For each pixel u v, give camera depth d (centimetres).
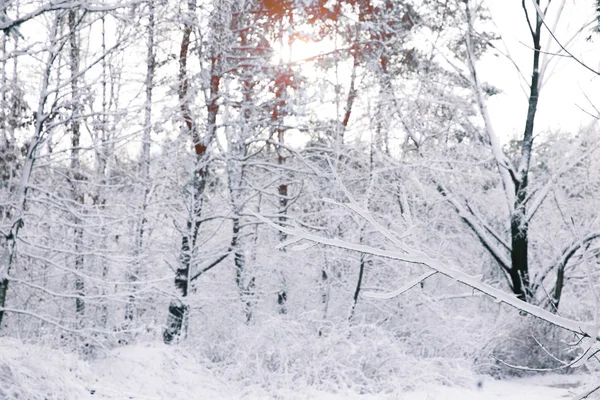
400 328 1470
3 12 1009
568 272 1622
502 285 1659
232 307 1575
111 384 976
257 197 1961
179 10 1209
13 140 1114
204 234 1678
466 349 1285
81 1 996
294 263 1653
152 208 1472
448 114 1747
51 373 841
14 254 1132
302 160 1584
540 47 1473
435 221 1623
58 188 1207
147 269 1538
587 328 221
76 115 1102
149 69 1340
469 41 1590
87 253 1115
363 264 1495
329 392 1030
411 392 1054
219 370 1235
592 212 1547
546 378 1193
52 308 1320
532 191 1509
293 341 1186
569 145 1678
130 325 1355
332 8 1617
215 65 1518
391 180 1563
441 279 1670
